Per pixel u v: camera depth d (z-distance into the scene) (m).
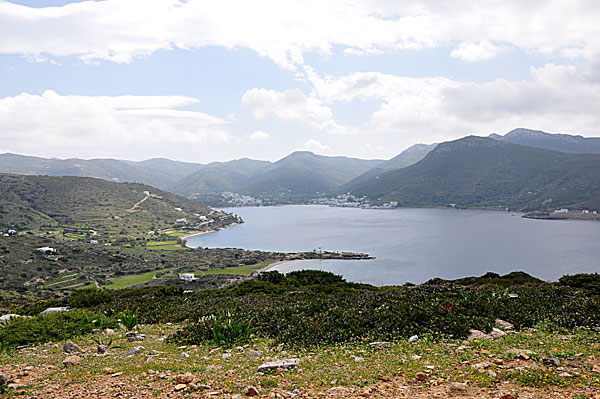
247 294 27.84
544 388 7.09
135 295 31.80
